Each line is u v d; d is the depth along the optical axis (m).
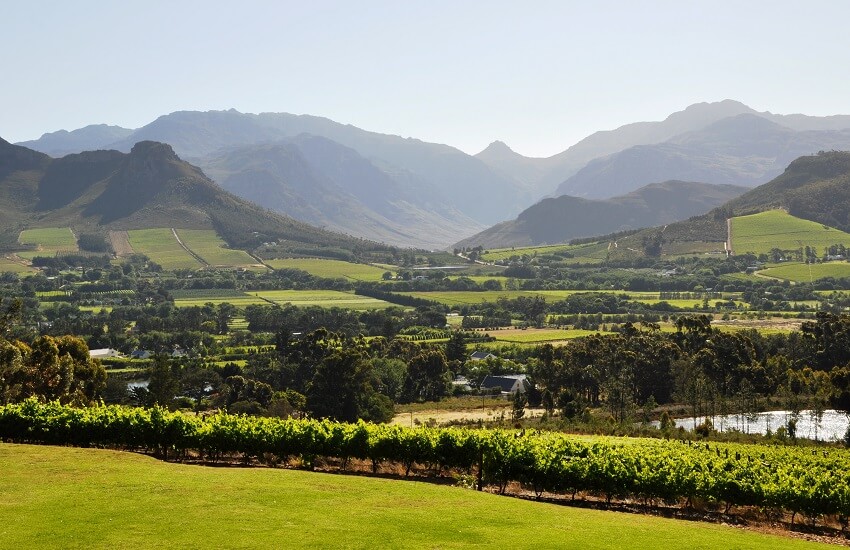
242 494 28.02
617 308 195.88
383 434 37.06
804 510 32.81
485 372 133.62
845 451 62.66
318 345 122.88
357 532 23.44
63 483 29.50
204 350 143.12
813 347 127.06
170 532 22.67
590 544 23.59
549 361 119.62
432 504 28.08
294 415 95.44
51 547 21.09
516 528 25.12
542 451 35.31
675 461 37.75
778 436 76.94
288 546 21.72
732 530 29.11
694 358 111.44
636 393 108.81
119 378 118.38
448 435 36.47
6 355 68.62
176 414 39.69
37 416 41.41
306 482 31.19
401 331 172.25
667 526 28.06
